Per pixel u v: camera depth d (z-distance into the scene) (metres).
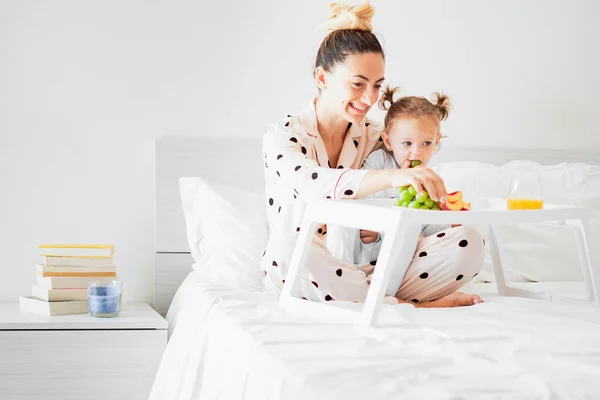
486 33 2.56
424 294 1.69
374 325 1.32
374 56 1.76
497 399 0.91
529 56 2.59
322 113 1.82
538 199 1.62
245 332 1.29
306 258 1.57
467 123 2.56
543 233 2.25
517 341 1.21
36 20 2.25
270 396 1.04
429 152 1.86
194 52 2.35
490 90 2.57
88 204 2.30
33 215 2.27
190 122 2.35
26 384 1.88
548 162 2.59
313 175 1.60
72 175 2.29
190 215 2.21
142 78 2.32
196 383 1.45
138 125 2.32
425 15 2.51
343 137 1.88
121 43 2.30
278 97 2.40
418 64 2.51
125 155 2.32
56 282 2.04
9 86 2.24
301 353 1.14
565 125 2.62
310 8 2.42
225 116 2.37
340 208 1.47
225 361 1.33
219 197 2.15
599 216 2.29
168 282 2.30
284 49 2.40
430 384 0.97
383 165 1.88
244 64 2.38
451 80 2.54
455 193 1.49
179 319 1.86
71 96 2.28
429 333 1.26
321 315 1.43
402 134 1.84
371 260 1.78
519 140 2.60
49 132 2.27
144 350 1.93
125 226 2.33
